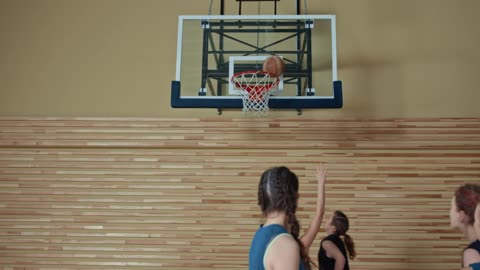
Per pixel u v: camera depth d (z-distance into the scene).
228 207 5.02
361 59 5.30
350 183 4.99
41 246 5.02
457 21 5.34
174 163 5.13
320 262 3.49
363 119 5.10
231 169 5.09
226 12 5.53
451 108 5.11
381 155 5.04
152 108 5.27
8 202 5.12
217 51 4.76
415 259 4.83
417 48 5.30
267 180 1.76
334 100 4.50
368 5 5.46
